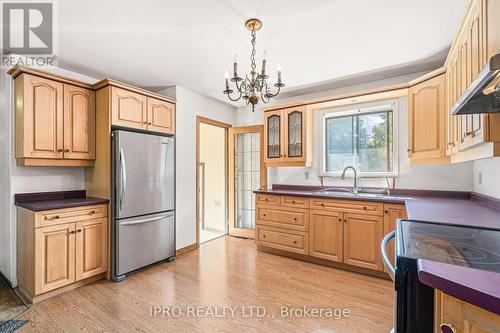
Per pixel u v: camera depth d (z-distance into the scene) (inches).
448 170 110.7
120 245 103.1
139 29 81.7
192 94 147.0
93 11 72.0
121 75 121.3
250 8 70.7
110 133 104.3
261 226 141.0
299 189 151.6
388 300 88.4
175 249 133.0
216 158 193.0
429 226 56.6
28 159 92.0
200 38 87.4
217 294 92.0
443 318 28.5
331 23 78.5
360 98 124.6
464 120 62.0
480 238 48.2
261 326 73.8
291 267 118.7
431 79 93.8
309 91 147.4
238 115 181.8
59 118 98.6
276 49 95.7
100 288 96.0
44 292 85.9
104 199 104.3
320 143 144.9
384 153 128.0
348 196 115.6
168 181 124.3
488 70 28.9
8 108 95.0
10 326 72.6
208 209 198.5
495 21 40.9
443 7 70.5
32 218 85.1
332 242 117.4
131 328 72.2
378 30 82.6
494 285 25.2
